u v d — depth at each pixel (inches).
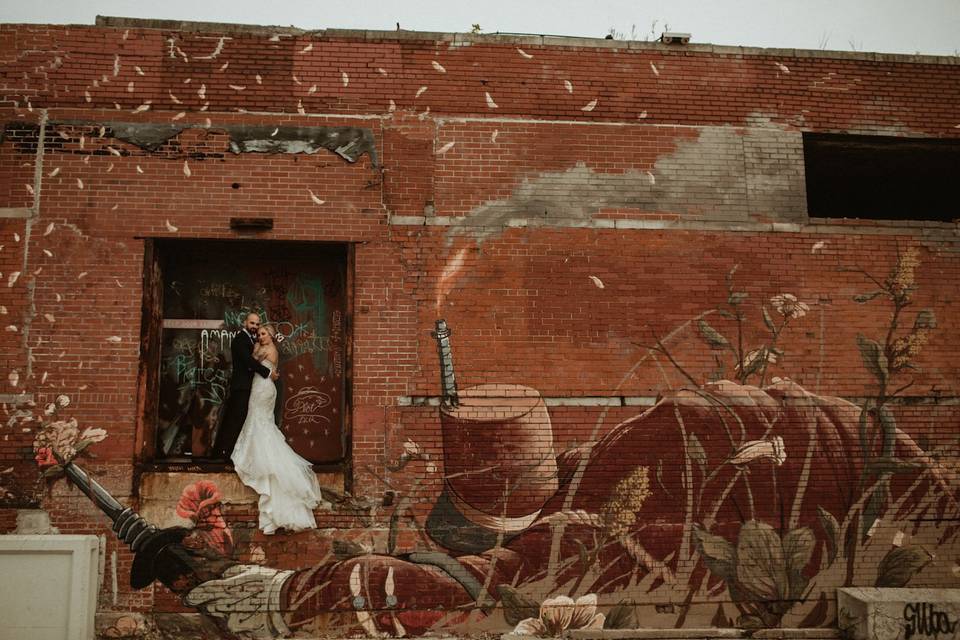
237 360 371.6
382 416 372.2
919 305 408.5
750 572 376.8
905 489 390.9
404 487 367.9
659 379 387.9
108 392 362.0
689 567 374.3
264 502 358.0
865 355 400.8
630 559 372.2
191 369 386.9
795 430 390.3
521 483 372.5
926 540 388.2
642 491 377.7
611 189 401.1
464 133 397.7
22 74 379.2
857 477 389.4
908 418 397.1
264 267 396.8
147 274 372.5
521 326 384.8
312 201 383.9
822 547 382.3
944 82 434.0
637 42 417.1
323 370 390.6
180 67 387.9
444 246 387.2
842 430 392.8
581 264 393.1
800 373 395.5
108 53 385.1
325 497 364.5
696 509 379.2
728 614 372.8
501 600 363.3
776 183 412.2
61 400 359.3
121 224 373.4
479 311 384.2
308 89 392.5
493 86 403.5
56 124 376.8
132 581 351.6
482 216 391.5
